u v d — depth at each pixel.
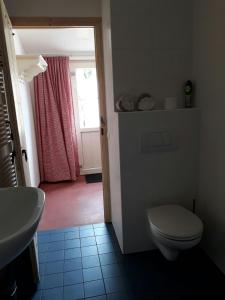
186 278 1.71
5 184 1.50
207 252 1.93
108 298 1.58
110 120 2.16
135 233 2.00
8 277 1.29
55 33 3.16
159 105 2.00
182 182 2.01
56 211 2.90
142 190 1.94
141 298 1.56
